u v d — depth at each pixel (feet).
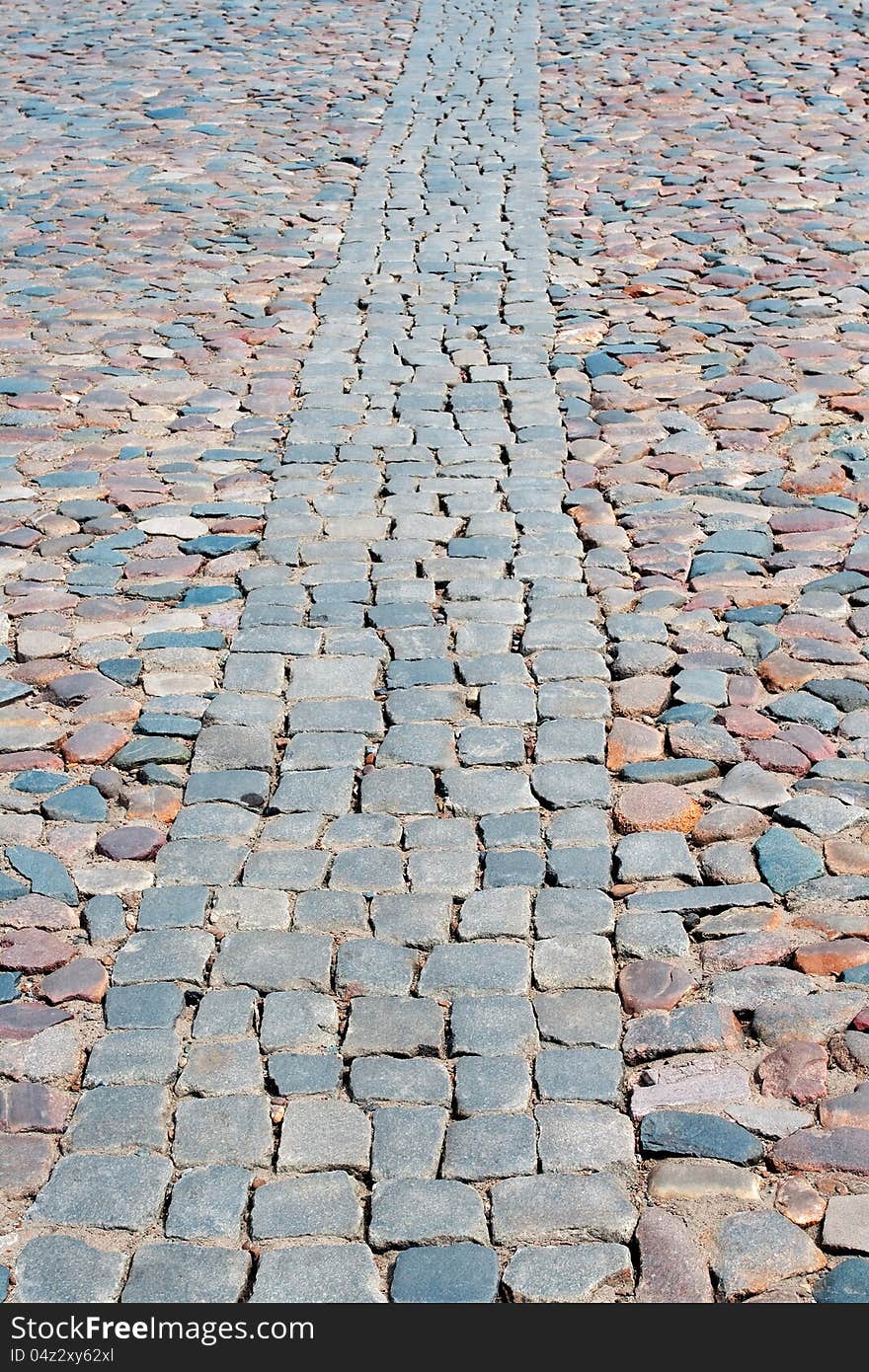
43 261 28.09
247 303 25.84
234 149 34.99
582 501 18.74
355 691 15.05
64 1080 10.70
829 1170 9.66
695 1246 9.25
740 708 14.42
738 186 30.78
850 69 39.27
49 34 47.60
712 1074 10.45
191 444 20.81
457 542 17.88
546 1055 10.69
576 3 49.11
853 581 16.51
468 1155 9.96
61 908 12.30
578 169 32.58
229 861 12.78
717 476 19.15
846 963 11.26
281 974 11.53
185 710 14.84
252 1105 10.43
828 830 12.70
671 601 16.34
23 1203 9.80
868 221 28.32
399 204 30.86
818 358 22.45
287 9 50.24
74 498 19.35
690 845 12.68
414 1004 11.21
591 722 14.38
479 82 40.24
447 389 22.26
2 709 15.01
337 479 19.61
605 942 11.68
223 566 17.61
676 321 24.20
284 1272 9.26
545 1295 9.05
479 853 12.73
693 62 40.88
